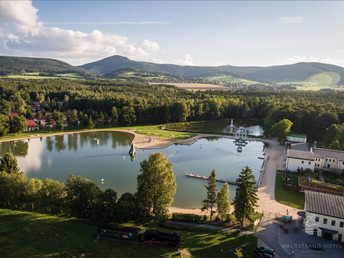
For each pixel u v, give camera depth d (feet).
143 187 179.73
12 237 144.87
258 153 421.59
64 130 546.67
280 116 542.57
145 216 179.93
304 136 458.09
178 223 188.85
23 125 500.74
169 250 145.59
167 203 182.39
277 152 422.00
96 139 485.15
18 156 370.94
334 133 407.03
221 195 190.70
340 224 166.91
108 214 177.99
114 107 619.67
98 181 285.43
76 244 143.33
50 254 131.95
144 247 146.41
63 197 198.29
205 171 332.39
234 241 163.12
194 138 513.86
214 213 212.02
